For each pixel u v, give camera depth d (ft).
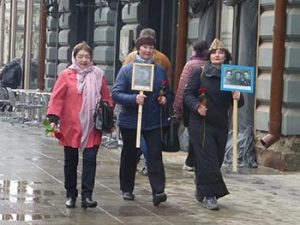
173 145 53.78
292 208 34.68
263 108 47.98
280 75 45.32
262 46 47.93
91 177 32.73
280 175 44.37
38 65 89.10
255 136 48.24
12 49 106.11
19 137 62.64
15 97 80.02
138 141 33.24
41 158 48.65
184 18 55.47
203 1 54.08
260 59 47.93
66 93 32.35
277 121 45.65
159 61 41.32
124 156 34.78
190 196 36.58
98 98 32.53
